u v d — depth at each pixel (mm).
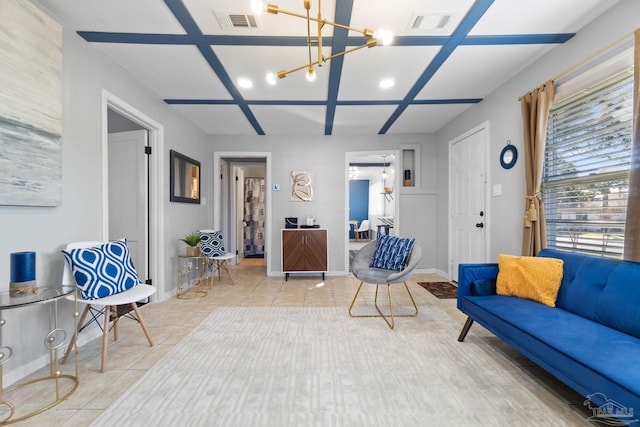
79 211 2109
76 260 1816
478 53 2404
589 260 1839
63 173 1979
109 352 2037
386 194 7582
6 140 1544
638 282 1509
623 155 1854
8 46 1542
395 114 3816
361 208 9859
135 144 3170
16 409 1437
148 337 2127
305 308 2996
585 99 2105
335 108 3596
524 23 2031
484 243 3326
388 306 3057
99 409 1440
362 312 2873
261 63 2537
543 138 2352
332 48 2312
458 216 3939
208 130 4473
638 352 1285
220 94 3166
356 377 1722
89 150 2205
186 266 3574
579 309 1756
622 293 1549
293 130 4496
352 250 6773
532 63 2564
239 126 4285
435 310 2914
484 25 2047
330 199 4750
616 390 1095
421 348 2090
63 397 1511
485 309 1921
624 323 1495
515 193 2803
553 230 2418
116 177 3209
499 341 2207
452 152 4090
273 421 1359
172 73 2709
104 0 1784
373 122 4141
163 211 3293
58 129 1856
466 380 1688
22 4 1614
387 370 1797
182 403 1487
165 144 3359
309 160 4750
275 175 4734
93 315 2199
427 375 1740
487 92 3168
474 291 2186
